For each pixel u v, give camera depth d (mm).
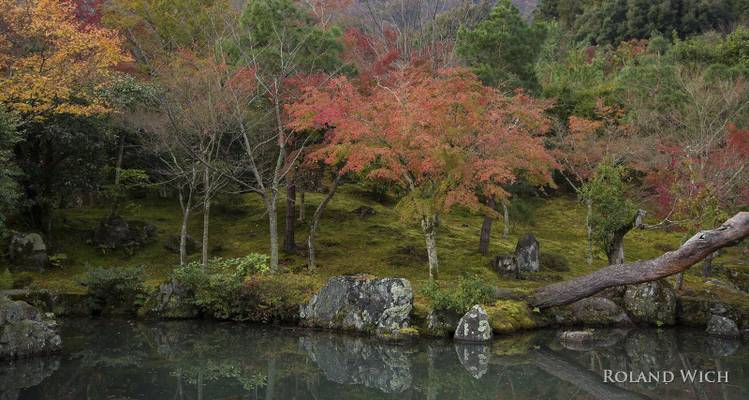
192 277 16766
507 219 24969
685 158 21609
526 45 23156
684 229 19234
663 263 14719
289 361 12758
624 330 16469
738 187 22172
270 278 16953
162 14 25984
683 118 25953
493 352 13789
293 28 19203
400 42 27953
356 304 15516
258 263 17688
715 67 28859
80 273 19094
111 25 25781
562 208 29984
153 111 19750
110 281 16812
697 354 13930
